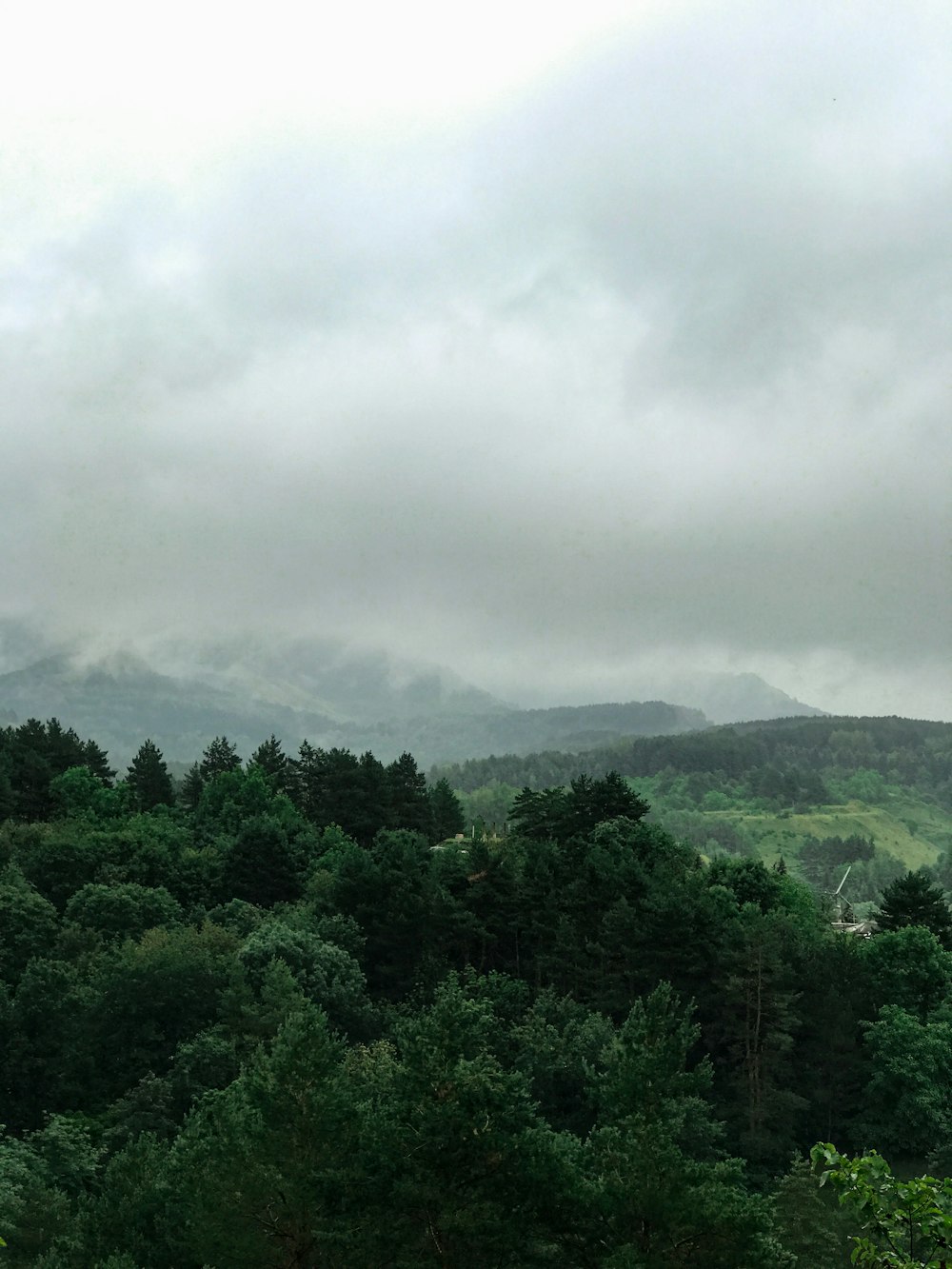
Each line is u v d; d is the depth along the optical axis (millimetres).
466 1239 42906
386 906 118562
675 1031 55375
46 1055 92250
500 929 117125
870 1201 20094
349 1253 42688
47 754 189750
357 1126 46500
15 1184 64750
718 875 136125
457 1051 47156
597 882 115750
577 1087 85875
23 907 112062
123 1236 52750
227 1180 44844
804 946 112750
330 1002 99938
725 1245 43781
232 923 120188
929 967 112625
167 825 159875
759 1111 94562
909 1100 96125
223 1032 92062
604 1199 44625
